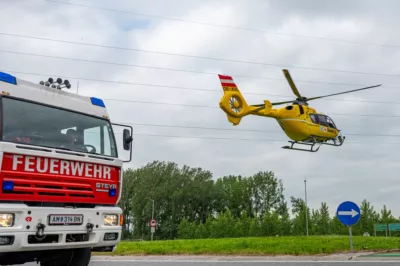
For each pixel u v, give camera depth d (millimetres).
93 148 8102
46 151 7094
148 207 81875
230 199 92750
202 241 18688
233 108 21766
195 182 86062
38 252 7957
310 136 23516
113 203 8156
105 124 8539
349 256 12500
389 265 10625
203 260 12109
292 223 73062
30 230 6578
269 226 72688
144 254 13719
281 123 23125
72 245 7168
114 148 8516
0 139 6684
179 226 78812
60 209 7043
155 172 86938
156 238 82125
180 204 83938
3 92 7008
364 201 74250
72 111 8016
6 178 6500
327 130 24156
